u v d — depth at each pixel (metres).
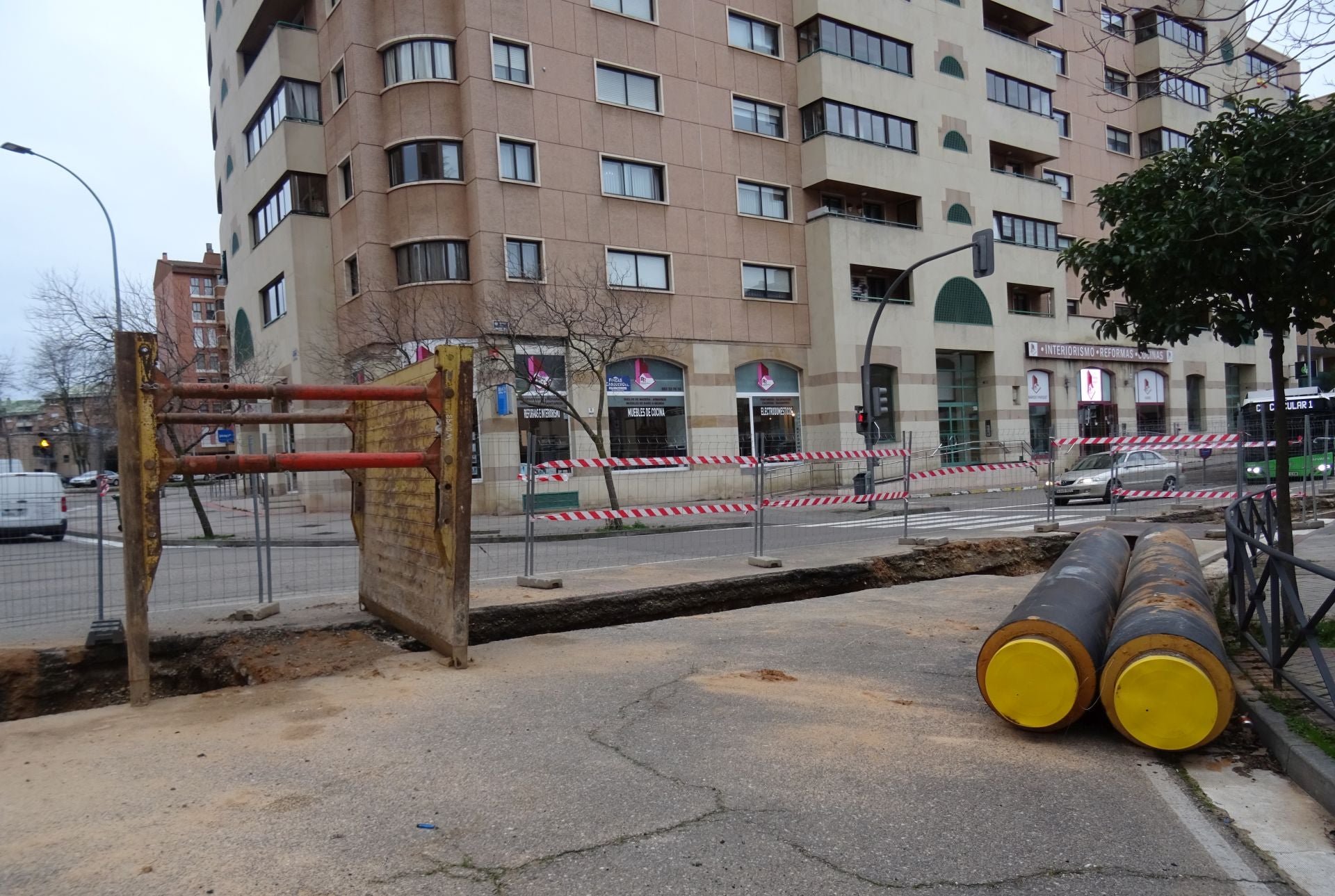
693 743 4.43
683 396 25.67
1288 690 5.06
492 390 21.14
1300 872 3.15
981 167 32.31
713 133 26.45
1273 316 6.02
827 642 6.78
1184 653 4.24
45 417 40.44
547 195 23.03
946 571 11.20
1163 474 21.47
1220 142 6.02
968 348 31.36
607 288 21.27
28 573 9.17
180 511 16.58
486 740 4.47
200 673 6.20
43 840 3.33
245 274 29.20
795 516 20.67
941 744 4.45
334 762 4.16
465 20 22.02
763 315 27.36
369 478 7.23
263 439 25.80
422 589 6.27
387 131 22.70
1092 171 37.84
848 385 27.73
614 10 24.52
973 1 32.56
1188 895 2.98
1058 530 13.64
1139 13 5.88
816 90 27.88
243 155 28.61
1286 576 4.87
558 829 3.43
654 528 17.22
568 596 8.12
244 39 28.30
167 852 3.22
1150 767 4.16
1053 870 3.14
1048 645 4.49
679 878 3.05
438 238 22.19
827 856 3.23
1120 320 6.68
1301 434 20.84
